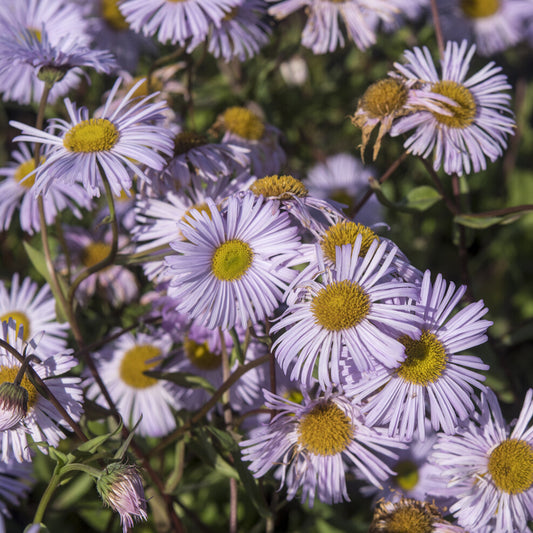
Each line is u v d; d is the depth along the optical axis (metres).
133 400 0.55
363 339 0.44
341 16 0.60
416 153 0.50
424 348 0.45
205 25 0.56
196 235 0.45
